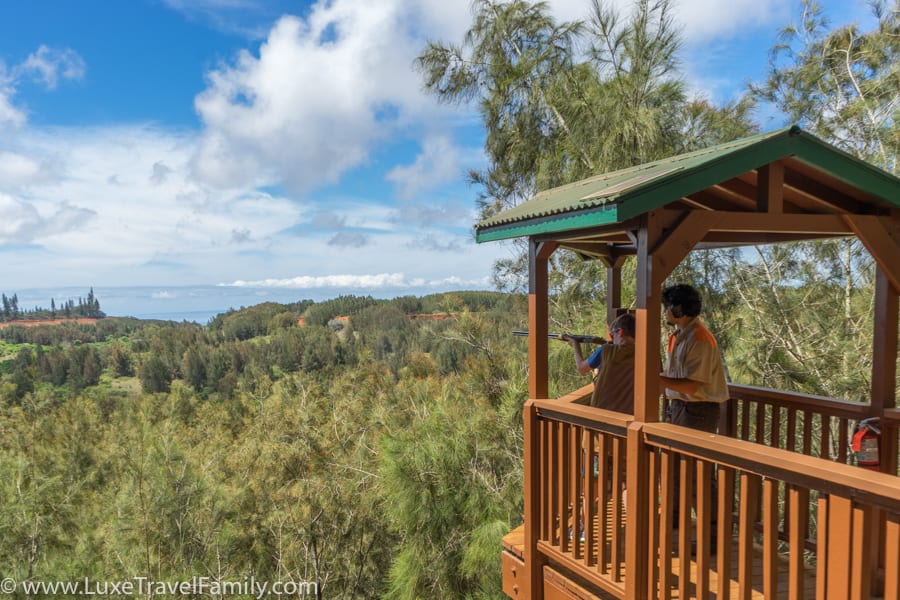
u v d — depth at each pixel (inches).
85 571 408.5
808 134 92.0
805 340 228.2
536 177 302.4
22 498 427.2
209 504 415.2
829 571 69.4
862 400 200.5
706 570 87.3
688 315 113.3
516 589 133.4
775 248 230.1
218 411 539.8
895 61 233.3
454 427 311.1
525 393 286.5
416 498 283.6
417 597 289.1
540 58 295.1
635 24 244.7
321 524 410.3
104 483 483.8
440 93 338.0
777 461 74.1
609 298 166.1
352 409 418.9
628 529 98.6
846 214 101.8
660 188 87.7
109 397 591.8
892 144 211.5
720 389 114.3
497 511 279.1
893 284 106.0
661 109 238.2
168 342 3673.7
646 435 95.7
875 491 63.0
